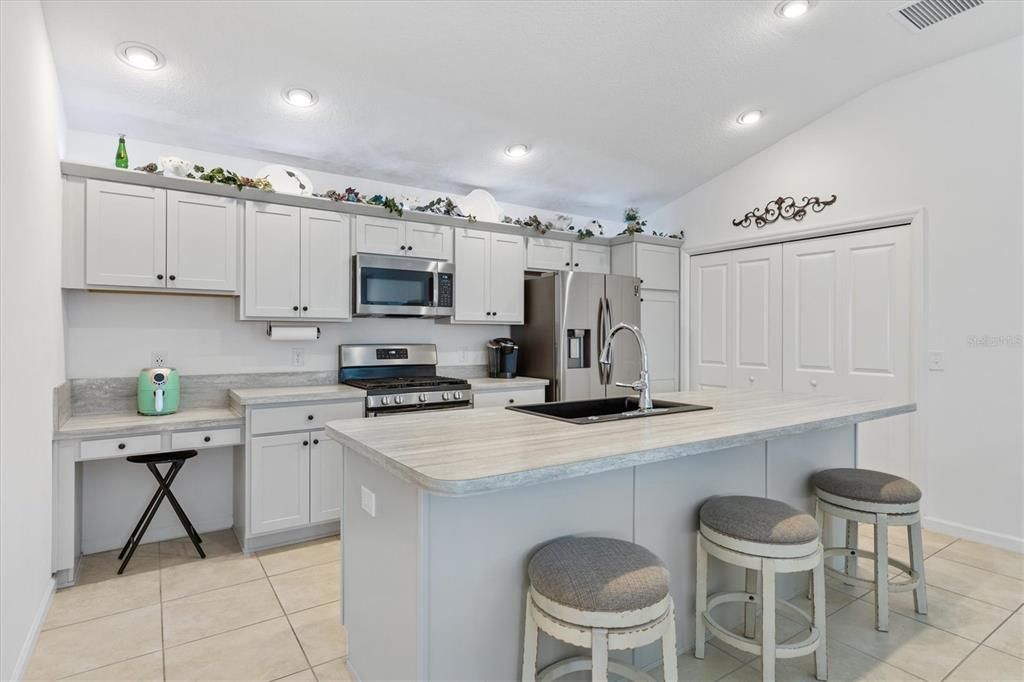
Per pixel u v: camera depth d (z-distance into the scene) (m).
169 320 3.16
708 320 4.68
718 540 1.82
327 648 2.05
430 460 1.39
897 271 3.47
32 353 2.03
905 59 3.20
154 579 2.62
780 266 4.14
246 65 2.68
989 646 2.07
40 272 2.16
